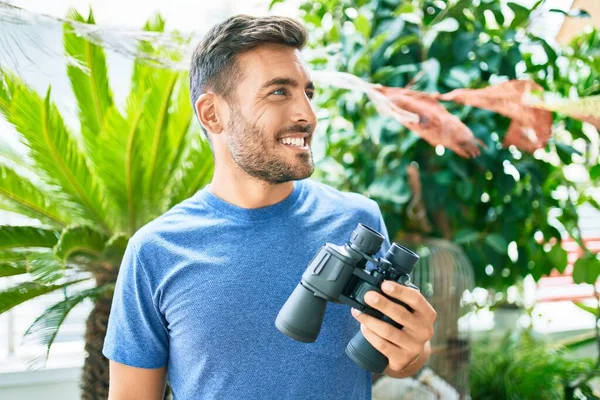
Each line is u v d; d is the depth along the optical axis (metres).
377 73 1.80
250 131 0.82
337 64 1.89
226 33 0.85
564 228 2.14
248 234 0.88
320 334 0.84
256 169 0.83
